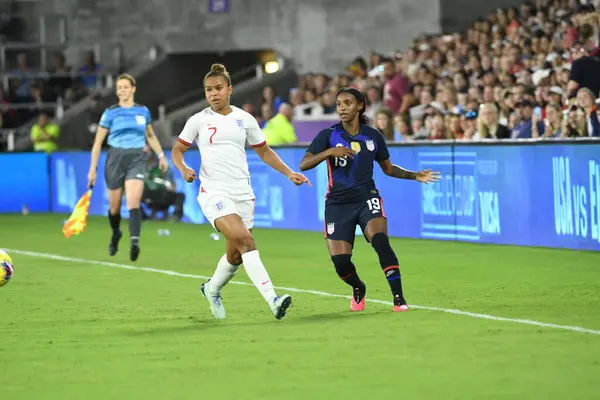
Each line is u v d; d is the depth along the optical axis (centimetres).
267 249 4219
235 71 8038
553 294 2808
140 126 3753
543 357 1945
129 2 8144
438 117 4750
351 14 7369
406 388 1728
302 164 2509
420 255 3856
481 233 4203
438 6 7038
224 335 2253
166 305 2753
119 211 3844
